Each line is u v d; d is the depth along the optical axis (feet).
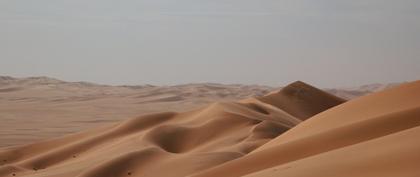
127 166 198.08
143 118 315.78
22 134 497.05
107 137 303.27
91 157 255.50
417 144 67.56
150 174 188.65
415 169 58.08
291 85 449.89
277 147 111.24
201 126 275.39
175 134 269.03
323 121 142.92
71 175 211.00
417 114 107.86
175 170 187.42
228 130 271.08
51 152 290.56
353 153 74.64
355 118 130.31
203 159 192.34
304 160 82.94
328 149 103.35
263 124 268.21
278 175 74.54
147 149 209.97
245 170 105.19
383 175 59.16
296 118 373.81
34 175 226.79
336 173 65.62
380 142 77.10
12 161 298.15
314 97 437.99
